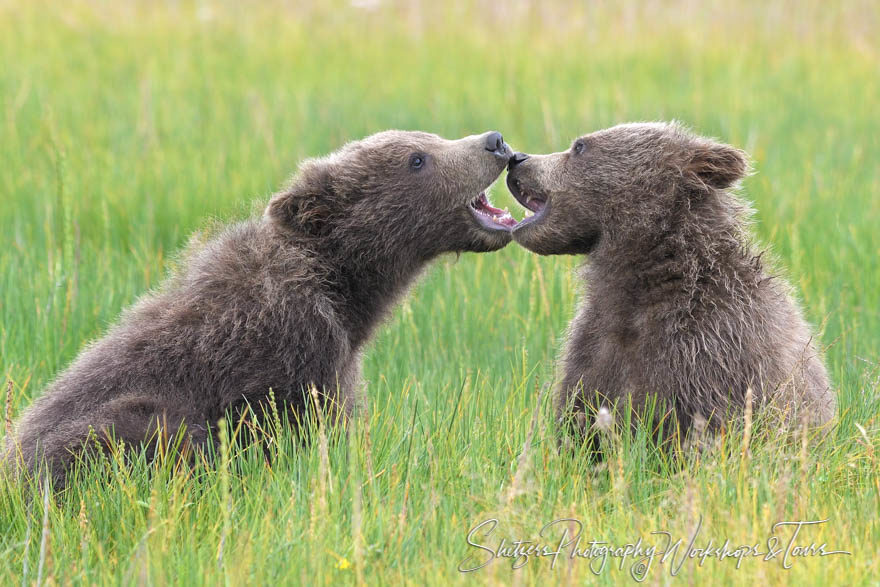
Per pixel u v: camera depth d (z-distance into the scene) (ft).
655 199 36.06
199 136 73.97
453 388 39.99
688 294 34.37
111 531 30.09
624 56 102.58
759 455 31.76
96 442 32.09
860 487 32.04
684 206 35.55
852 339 45.27
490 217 39.68
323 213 37.47
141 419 32.99
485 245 39.42
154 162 67.36
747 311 34.19
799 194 61.16
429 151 38.50
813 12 119.65
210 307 35.09
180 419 33.42
